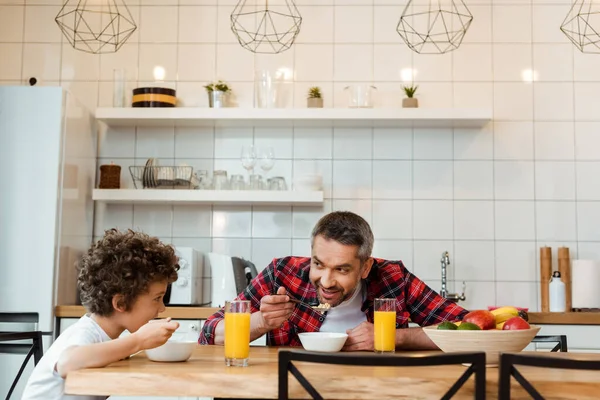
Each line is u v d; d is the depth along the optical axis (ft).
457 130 12.90
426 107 12.94
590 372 5.23
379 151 12.93
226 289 12.13
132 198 12.23
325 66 13.10
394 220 12.80
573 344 10.91
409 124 12.65
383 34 13.14
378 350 5.73
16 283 11.09
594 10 12.96
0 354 10.91
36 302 11.04
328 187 12.90
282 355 4.44
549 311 12.08
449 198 12.80
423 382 4.72
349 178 12.91
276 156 13.01
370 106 12.50
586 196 12.73
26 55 13.24
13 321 11.02
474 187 12.80
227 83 13.14
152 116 12.35
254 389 4.78
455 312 7.20
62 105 11.40
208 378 4.80
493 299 12.60
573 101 12.88
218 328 6.83
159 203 12.92
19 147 11.31
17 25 13.29
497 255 12.67
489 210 12.75
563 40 12.99
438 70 13.03
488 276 12.64
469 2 13.12
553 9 13.05
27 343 10.92
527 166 12.80
